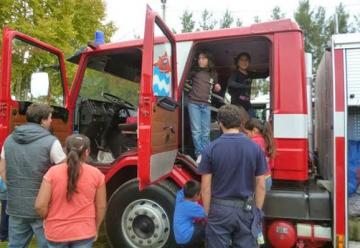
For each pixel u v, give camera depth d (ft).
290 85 13.69
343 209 12.82
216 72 18.20
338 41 13.07
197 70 15.81
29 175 11.37
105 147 17.75
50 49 17.62
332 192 13.19
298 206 13.48
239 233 10.65
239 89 17.08
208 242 10.77
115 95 17.88
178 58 15.37
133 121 16.99
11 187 11.54
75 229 9.93
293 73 13.71
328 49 14.25
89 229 10.12
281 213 13.64
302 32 14.10
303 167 13.47
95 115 17.75
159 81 13.16
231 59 18.01
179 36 15.38
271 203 13.74
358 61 12.94
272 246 14.30
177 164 14.89
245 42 15.78
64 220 9.93
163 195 14.32
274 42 14.03
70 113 17.39
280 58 13.89
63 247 10.03
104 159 17.21
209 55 16.48
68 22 35.73
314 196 13.47
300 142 13.50
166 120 13.53
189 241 13.47
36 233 11.57
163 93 13.60
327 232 13.33
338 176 12.91
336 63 13.08
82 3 39.58
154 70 12.65
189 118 15.81
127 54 17.13
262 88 19.53
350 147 13.56
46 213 10.08
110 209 14.89
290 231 13.64
